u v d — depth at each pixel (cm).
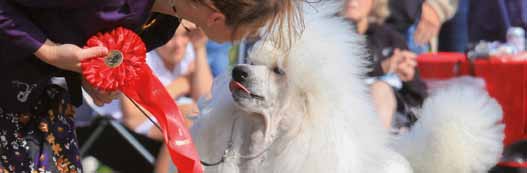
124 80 371
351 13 711
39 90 381
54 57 359
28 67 371
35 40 354
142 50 376
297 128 470
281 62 470
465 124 551
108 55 366
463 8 895
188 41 768
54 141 389
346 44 480
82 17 360
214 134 489
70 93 397
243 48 720
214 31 379
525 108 718
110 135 779
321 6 484
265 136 477
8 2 350
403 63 721
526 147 718
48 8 357
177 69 766
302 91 470
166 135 391
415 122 619
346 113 468
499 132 571
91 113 767
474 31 912
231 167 484
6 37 349
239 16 361
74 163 399
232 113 489
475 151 556
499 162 684
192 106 712
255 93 468
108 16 361
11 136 378
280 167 471
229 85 483
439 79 754
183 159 390
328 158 461
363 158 469
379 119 506
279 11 373
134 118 769
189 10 372
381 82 705
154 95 393
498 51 751
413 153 561
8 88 373
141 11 366
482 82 722
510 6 911
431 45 880
